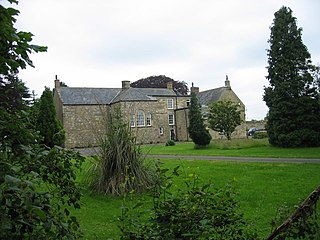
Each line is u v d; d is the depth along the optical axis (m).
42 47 2.02
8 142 2.09
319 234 2.43
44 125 17.33
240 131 46.94
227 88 47.88
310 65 26.03
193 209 2.52
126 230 2.70
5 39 1.94
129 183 8.20
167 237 2.45
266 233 4.86
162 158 17.69
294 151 20.41
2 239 1.78
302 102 24.86
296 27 26.64
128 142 8.89
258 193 8.09
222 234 2.74
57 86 42.44
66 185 2.60
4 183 1.77
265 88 27.09
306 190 8.23
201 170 12.20
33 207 1.65
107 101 42.34
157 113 44.12
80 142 39.97
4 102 2.41
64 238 2.23
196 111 27.22
